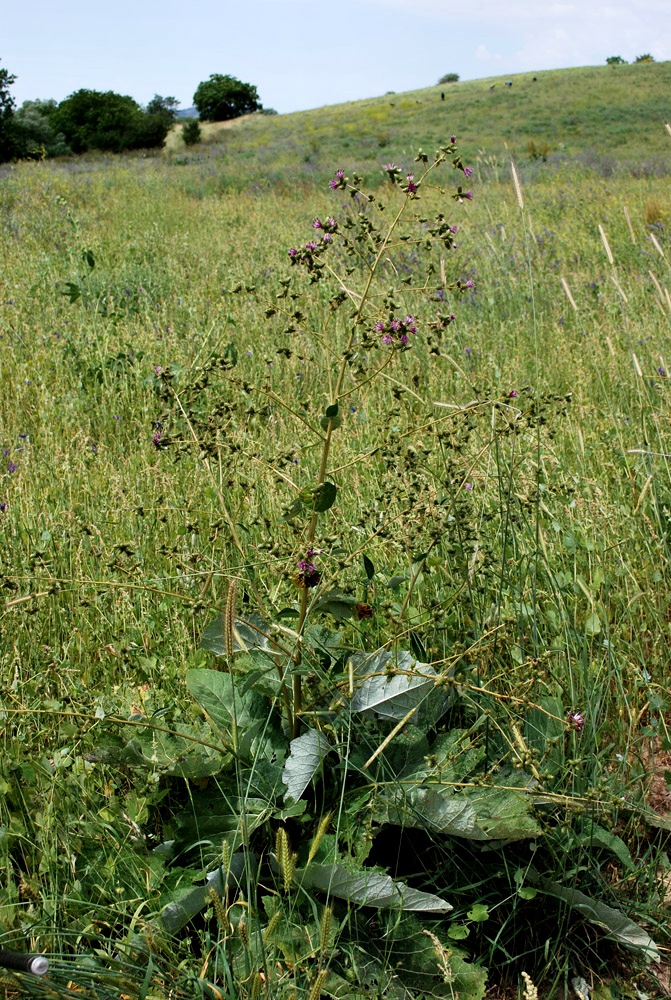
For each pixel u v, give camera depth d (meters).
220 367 2.59
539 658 2.39
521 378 5.18
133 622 2.92
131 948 1.79
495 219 10.79
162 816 2.33
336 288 6.07
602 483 3.80
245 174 21.88
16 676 2.46
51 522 3.38
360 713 2.36
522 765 2.06
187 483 3.85
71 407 5.01
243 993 1.71
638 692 2.84
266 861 2.13
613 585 3.14
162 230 11.37
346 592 2.65
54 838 2.08
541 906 2.18
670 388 4.45
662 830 2.47
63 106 53.78
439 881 2.21
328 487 2.14
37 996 1.58
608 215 11.28
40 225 11.18
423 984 1.91
